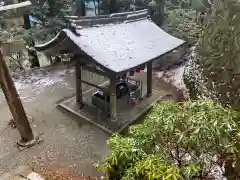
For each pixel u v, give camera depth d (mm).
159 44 8203
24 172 5984
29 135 6926
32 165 6223
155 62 12383
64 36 6582
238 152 2682
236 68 4102
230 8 4219
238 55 4055
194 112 2617
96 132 7465
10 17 5711
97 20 7609
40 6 12000
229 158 2762
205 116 2463
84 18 7297
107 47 7121
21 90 10055
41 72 11812
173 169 2307
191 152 2734
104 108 8117
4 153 6633
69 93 9766
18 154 6598
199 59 5746
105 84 10258
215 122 2379
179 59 12164
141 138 2904
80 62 7922
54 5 12336
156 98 9172
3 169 6086
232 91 4211
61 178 5801
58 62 13023
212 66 4770
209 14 5176
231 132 2506
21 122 6613
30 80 10922
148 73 8883
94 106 8492
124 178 2441
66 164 6273
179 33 11438
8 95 6191
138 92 8922
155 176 2279
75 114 8250
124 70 6465
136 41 7922
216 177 3160
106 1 13906
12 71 11875
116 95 8156
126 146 2703
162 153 2799
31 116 8266
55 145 6941
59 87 10281
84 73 11422
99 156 6520
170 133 2668
